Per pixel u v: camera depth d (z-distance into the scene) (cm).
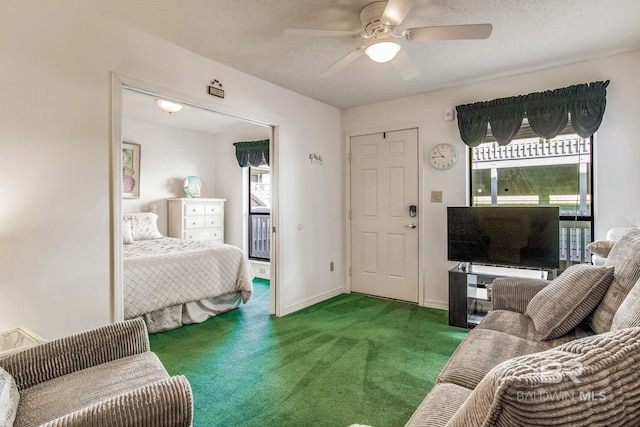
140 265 302
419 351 264
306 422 180
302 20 229
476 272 316
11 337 182
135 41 239
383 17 197
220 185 604
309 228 399
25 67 191
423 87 362
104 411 99
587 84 289
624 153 283
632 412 59
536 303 193
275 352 265
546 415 55
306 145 394
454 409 112
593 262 247
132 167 508
